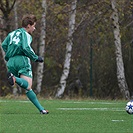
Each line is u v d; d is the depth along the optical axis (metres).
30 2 64.44
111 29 62.62
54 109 32.47
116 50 58.56
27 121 22.34
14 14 64.81
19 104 38.34
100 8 58.66
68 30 62.66
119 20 61.16
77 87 65.44
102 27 62.56
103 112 29.28
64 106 36.59
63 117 24.77
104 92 62.84
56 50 66.31
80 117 24.89
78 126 20.20
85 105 38.38
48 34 65.31
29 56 26.31
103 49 63.44
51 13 64.06
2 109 31.75
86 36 62.88
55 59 66.50
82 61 64.75
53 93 64.81
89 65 64.12
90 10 59.12
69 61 62.75
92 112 29.27
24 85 26.39
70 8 61.97
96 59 63.31
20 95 60.75
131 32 62.19
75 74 65.56
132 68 63.41
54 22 64.44
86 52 64.19
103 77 63.09
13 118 23.97
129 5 57.88
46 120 22.94
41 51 63.28
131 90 63.69
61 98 59.34
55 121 22.42
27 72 26.59
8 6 60.34
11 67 26.61
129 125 20.69
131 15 60.31
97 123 21.56
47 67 67.38
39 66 63.94
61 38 65.12
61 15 62.56
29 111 30.02
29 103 40.03
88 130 18.64
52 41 65.25
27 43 26.20
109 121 22.59
